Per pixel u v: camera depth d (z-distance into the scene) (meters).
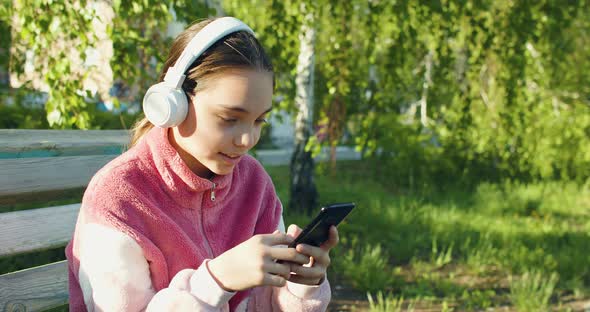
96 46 3.75
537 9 6.23
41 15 3.45
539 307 4.23
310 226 1.18
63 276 1.80
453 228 6.60
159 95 1.16
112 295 1.17
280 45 5.22
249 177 1.51
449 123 7.25
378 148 10.65
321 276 1.28
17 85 5.41
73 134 1.87
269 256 1.13
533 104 7.40
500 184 9.71
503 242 6.20
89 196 1.25
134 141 1.46
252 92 1.14
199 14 3.98
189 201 1.31
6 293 1.64
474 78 6.41
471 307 4.30
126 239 1.19
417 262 5.43
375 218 6.66
